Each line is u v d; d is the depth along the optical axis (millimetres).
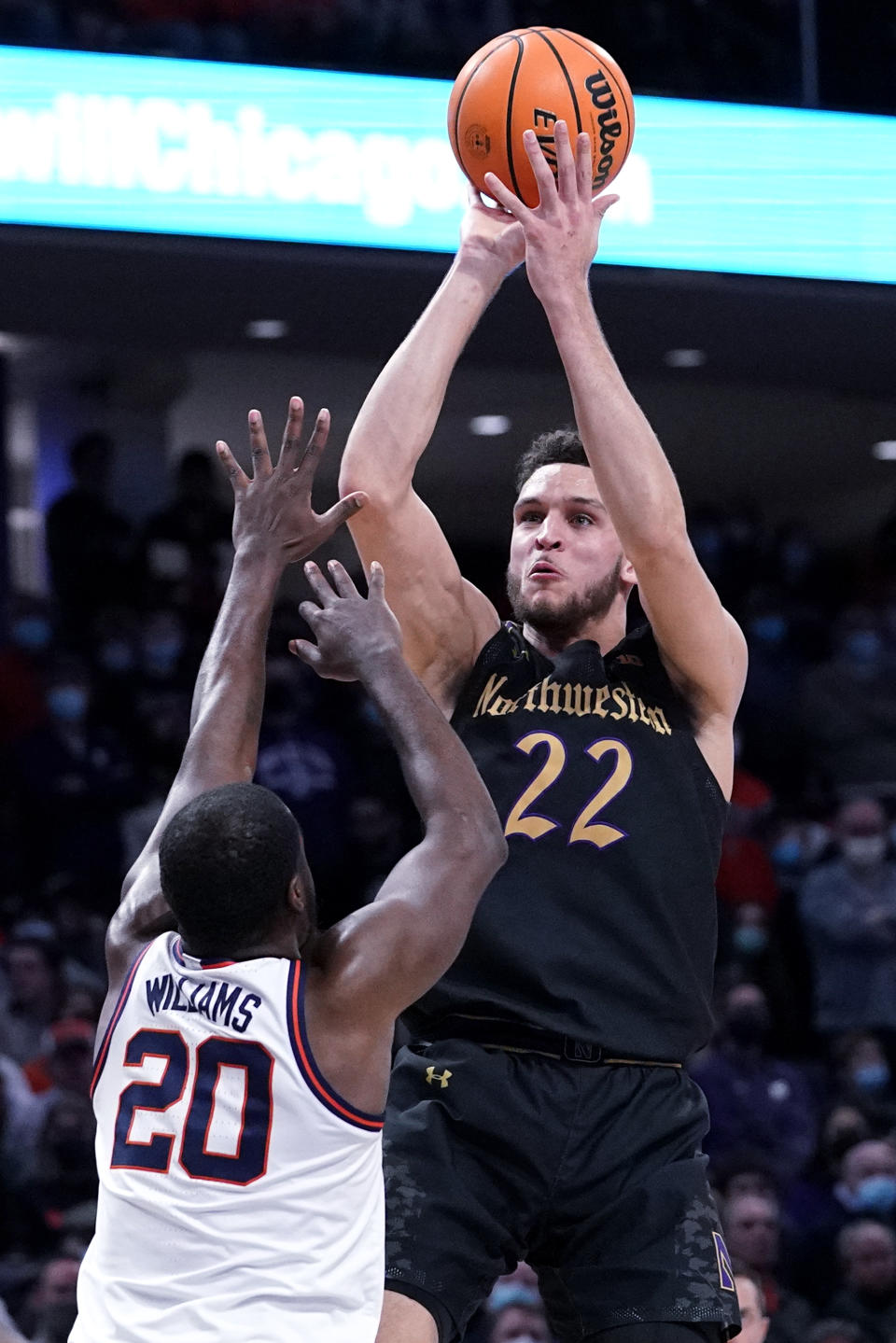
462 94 6078
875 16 16500
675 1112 5688
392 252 15430
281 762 17344
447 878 4742
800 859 18281
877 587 23875
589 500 6086
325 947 4746
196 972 4723
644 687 6020
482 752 5898
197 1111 4621
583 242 5672
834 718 20781
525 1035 5625
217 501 22625
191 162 14938
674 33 16141
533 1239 5695
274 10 15258
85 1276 4730
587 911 5688
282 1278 4500
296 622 19844
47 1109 12914
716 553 23875
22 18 14617
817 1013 16734
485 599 6332
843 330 17219
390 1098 5727
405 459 5848
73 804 16750
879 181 16500
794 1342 12078
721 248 16078
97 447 20219
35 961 14234
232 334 16812
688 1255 5492
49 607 19656
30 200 14555
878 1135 14430
